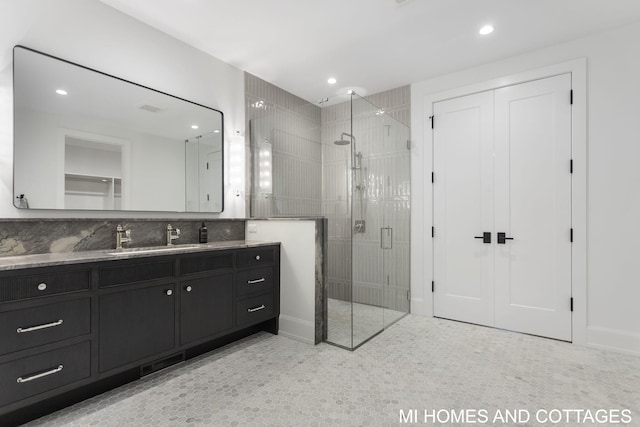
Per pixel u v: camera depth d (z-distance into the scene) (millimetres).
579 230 2494
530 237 2709
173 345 1951
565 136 2559
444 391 1788
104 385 1761
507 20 2275
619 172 2350
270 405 1646
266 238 2842
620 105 2346
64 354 1516
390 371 2027
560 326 2566
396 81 3320
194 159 2645
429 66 2992
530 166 2713
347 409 1613
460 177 3061
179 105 2547
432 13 2205
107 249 2090
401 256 3309
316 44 2627
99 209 2084
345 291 2709
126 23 2229
